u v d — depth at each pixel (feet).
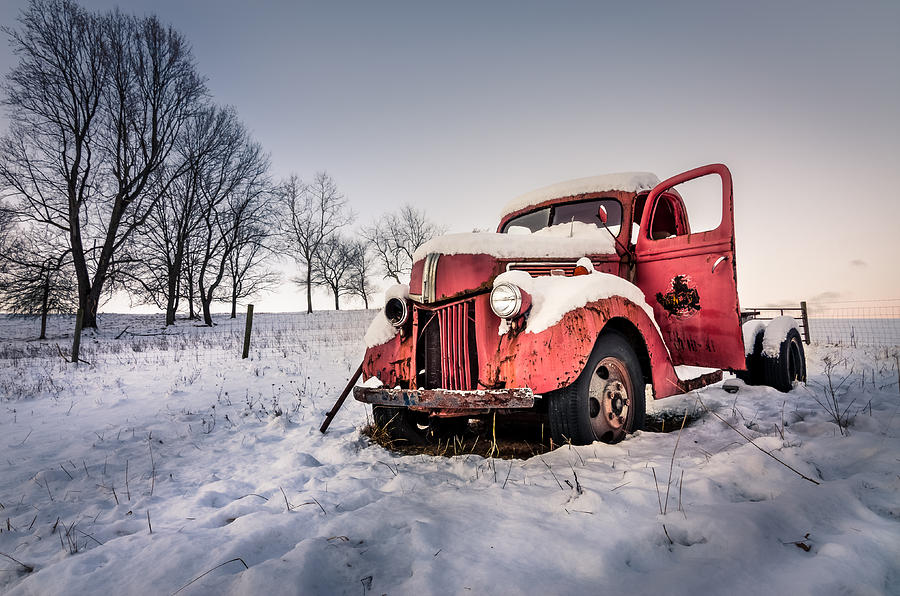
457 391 9.55
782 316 16.35
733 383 15.96
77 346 37.42
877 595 4.00
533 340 9.23
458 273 10.45
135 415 18.01
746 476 7.10
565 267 11.60
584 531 5.67
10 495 9.66
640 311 10.78
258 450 12.62
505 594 4.46
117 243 82.38
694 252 11.73
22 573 6.23
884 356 27.27
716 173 11.48
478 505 6.81
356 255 167.12
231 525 6.70
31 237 76.33
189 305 110.42
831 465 7.50
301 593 4.58
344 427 14.73
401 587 4.75
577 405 9.40
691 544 5.33
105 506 8.80
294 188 141.08
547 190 14.92
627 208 13.16
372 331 11.98
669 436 10.12
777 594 4.09
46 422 17.44
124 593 5.07
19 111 73.72
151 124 90.33
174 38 87.10
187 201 95.50
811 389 15.58
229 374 27.84
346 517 6.48
